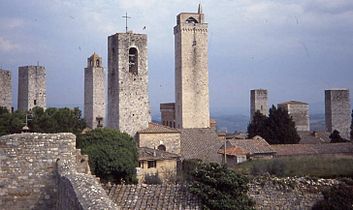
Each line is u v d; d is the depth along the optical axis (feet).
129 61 310.04
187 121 435.53
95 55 428.56
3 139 79.71
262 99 503.61
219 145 297.74
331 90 472.03
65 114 246.88
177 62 446.60
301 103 475.31
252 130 367.04
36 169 80.18
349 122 477.36
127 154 205.77
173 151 295.48
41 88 378.94
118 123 302.25
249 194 111.96
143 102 307.99
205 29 444.96
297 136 357.61
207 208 94.32
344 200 107.86
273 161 184.44
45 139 81.00
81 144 225.35
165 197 95.81
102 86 425.69
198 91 439.63
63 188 67.15
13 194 79.15
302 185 112.37
